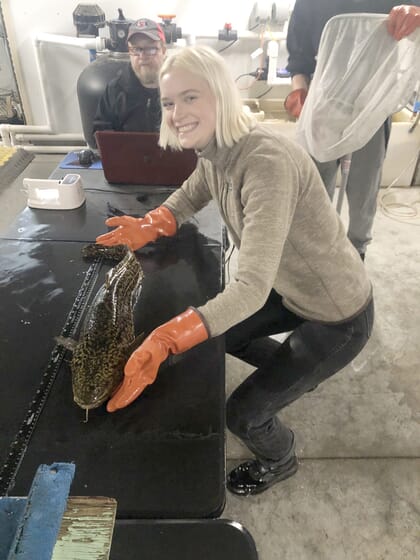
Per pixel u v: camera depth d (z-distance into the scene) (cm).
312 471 152
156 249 136
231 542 69
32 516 36
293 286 109
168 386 91
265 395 114
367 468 153
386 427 166
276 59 307
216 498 72
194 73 82
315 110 181
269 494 145
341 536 135
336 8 190
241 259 87
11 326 105
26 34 313
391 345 200
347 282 106
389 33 156
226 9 307
